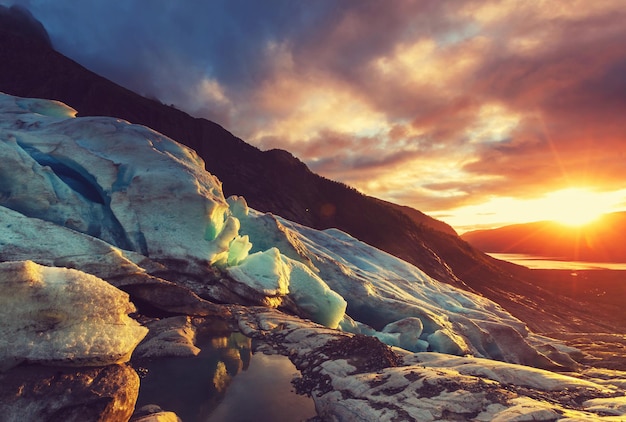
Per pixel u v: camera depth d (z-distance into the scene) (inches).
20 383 218.7
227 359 438.6
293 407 330.3
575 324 2411.4
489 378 358.3
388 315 945.5
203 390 351.6
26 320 232.5
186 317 538.6
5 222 530.3
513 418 248.4
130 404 252.2
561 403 301.6
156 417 274.7
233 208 978.7
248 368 415.8
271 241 960.9
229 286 701.9
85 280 258.1
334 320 801.6
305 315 808.9
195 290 663.8
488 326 974.4
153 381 363.9
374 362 398.9
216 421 297.7
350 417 295.6
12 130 791.1
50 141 751.1
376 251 1552.7
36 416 213.2
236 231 765.3
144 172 733.9
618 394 332.2
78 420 220.7
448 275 2871.6
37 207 634.8
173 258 664.4
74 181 732.0
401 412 283.0
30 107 953.5
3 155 633.0
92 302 255.9
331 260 1071.6
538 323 2347.4
